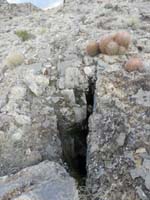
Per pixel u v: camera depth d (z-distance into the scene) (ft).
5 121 34.09
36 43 47.19
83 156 34.17
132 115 31.48
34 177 27.48
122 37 40.32
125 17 52.01
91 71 38.06
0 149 32.17
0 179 28.22
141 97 33.27
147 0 64.69
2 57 46.03
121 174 27.48
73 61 40.16
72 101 36.14
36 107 35.60
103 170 28.35
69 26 51.98
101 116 32.35
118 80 35.63
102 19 52.26
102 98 33.88
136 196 25.93
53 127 33.83
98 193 27.14
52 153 32.19
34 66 40.83
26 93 37.19
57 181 26.73
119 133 30.22
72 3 71.51
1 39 54.49
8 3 88.33
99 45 40.29
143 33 46.44
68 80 37.70
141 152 28.35
